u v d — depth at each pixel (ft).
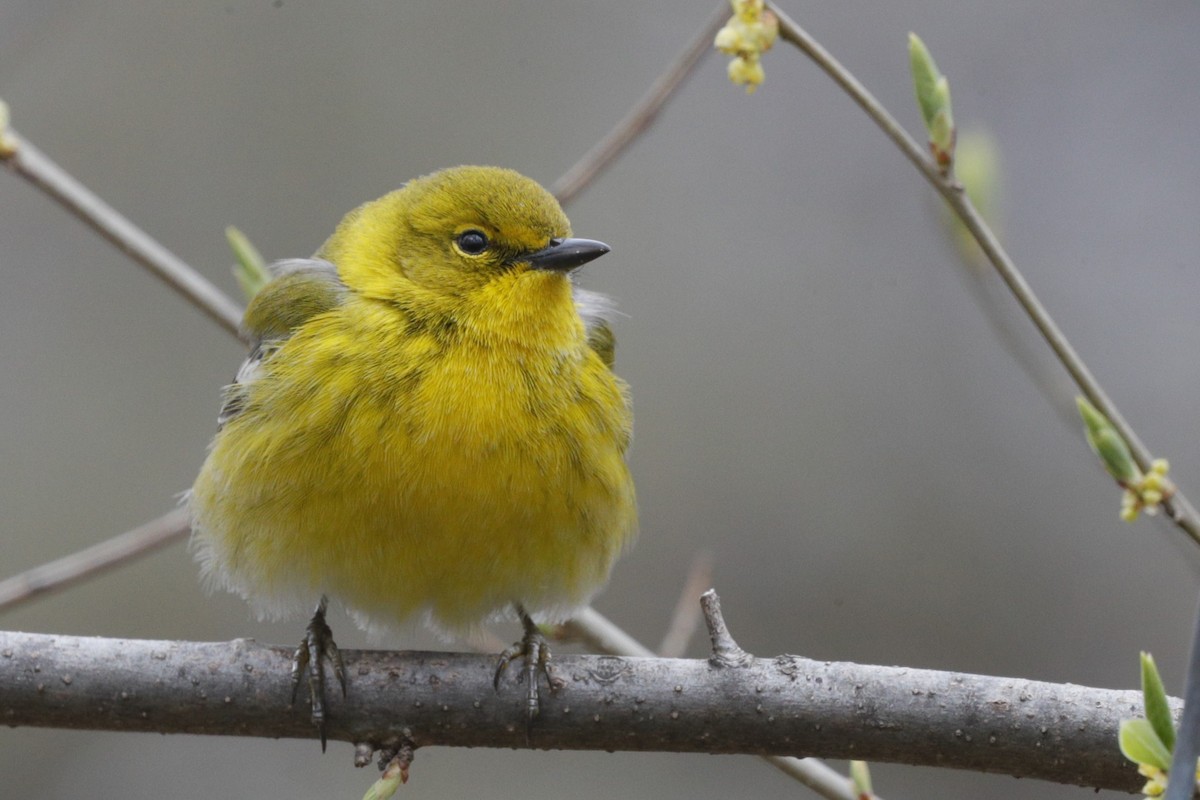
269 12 54.95
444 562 25.89
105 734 47.75
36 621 47.32
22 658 23.79
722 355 50.72
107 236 30.53
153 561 48.37
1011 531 48.37
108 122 53.26
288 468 25.29
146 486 49.60
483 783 45.37
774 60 54.49
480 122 54.08
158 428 50.47
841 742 23.50
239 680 24.17
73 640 24.16
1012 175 54.24
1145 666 16.26
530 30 55.36
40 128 52.80
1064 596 47.57
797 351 50.85
